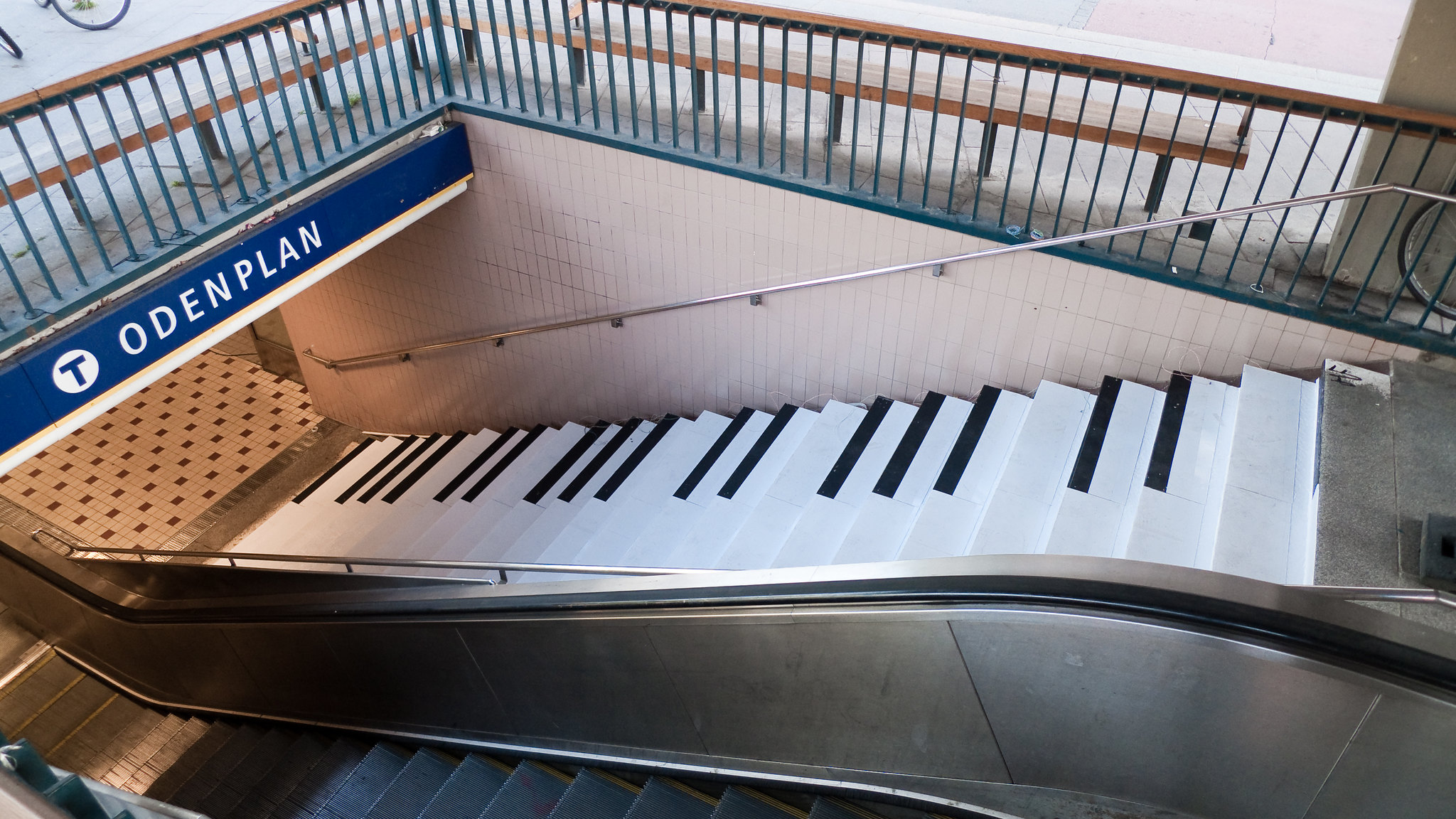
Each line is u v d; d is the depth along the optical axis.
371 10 6.68
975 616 2.95
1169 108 6.11
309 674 6.07
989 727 3.25
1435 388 4.21
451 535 6.59
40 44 7.16
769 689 3.68
